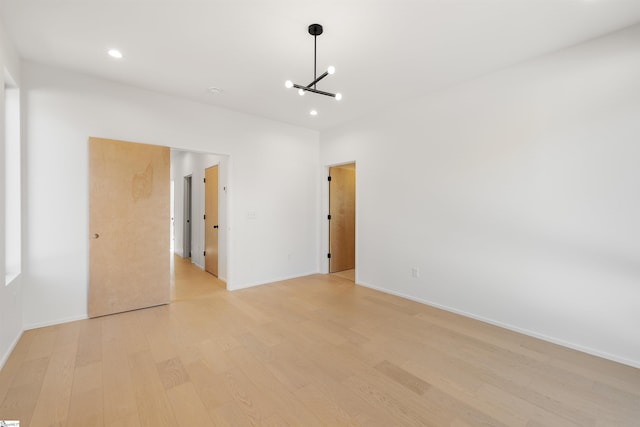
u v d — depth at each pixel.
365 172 4.46
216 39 2.45
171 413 1.71
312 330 2.87
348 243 5.70
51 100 2.91
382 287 4.21
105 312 3.20
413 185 3.78
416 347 2.54
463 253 3.28
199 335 2.74
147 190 3.45
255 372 2.14
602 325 2.38
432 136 3.56
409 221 3.84
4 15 2.12
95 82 3.15
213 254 5.14
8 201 2.67
